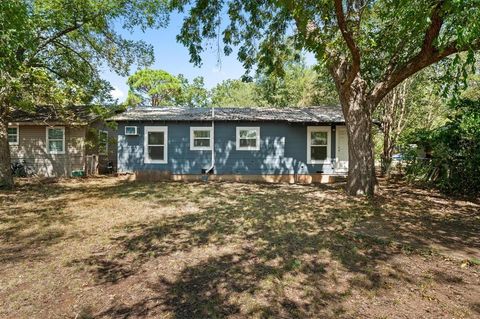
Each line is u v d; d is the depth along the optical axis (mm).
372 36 7914
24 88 9656
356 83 8859
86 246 4574
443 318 2730
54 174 14867
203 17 7980
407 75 8039
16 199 8469
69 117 12531
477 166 8898
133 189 10359
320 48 5824
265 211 6934
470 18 4031
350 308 2883
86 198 8625
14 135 14844
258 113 14172
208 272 3664
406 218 6297
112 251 4363
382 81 8719
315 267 3816
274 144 13414
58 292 3182
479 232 5352
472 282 3451
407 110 17547
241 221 6043
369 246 4605
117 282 3410
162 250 4406
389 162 14414
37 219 6188
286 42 8633
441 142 10070
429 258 4145
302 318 2713
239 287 3287
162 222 5969
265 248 4488
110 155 17828
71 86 10516
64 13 10688
